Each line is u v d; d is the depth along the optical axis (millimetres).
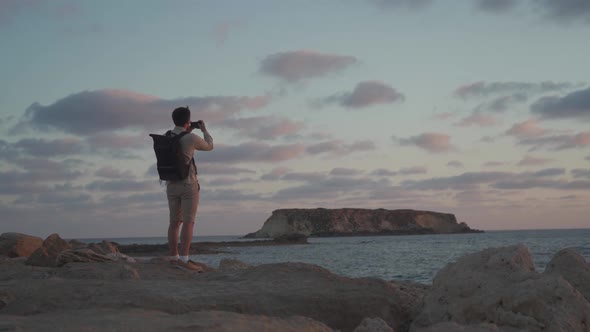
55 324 2883
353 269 28031
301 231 176750
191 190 6949
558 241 79375
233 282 4949
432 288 4402
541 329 3496
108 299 3844
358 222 184000
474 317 3863
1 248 10594
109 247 8266
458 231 190375
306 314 4133
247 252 66562
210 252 64188
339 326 4199
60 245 8336
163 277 5691
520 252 4258
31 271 6164
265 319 3311
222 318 3137
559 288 3639
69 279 4926
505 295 3779
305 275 5133
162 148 6805
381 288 4770
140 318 3070
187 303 3889
